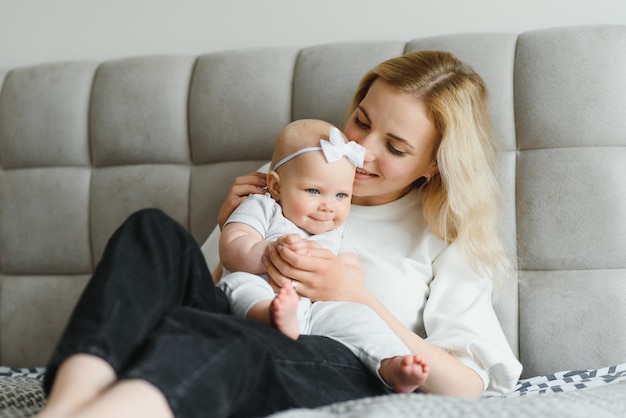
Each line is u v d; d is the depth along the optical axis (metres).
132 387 0.91
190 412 0.94
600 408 1.12
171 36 2.34
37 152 2.13
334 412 1.07
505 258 1.69
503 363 1.52
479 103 1.70
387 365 1.28
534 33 1.84
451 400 1.10
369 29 2.19
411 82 1.61
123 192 2.05
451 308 1.60
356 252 1.69
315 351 1.24
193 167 2.03
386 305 1.63
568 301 1.71
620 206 1.71
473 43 1.86
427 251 1.69
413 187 1.78
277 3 2.26
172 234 1.14
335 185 1.50
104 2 2.38
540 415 1.04
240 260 1.46
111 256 1.06
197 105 2.01
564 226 1.73
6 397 1.33
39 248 2.10
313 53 1.98
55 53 2.41
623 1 2.02
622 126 1.73
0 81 2.21
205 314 1.09
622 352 1.66
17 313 2.08
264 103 1.97
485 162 1.69
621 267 1.71
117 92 2.08
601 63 1.75
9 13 2.43
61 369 0.95
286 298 1.20
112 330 0.98
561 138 1.76
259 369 1.09
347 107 1.90
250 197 1.58
